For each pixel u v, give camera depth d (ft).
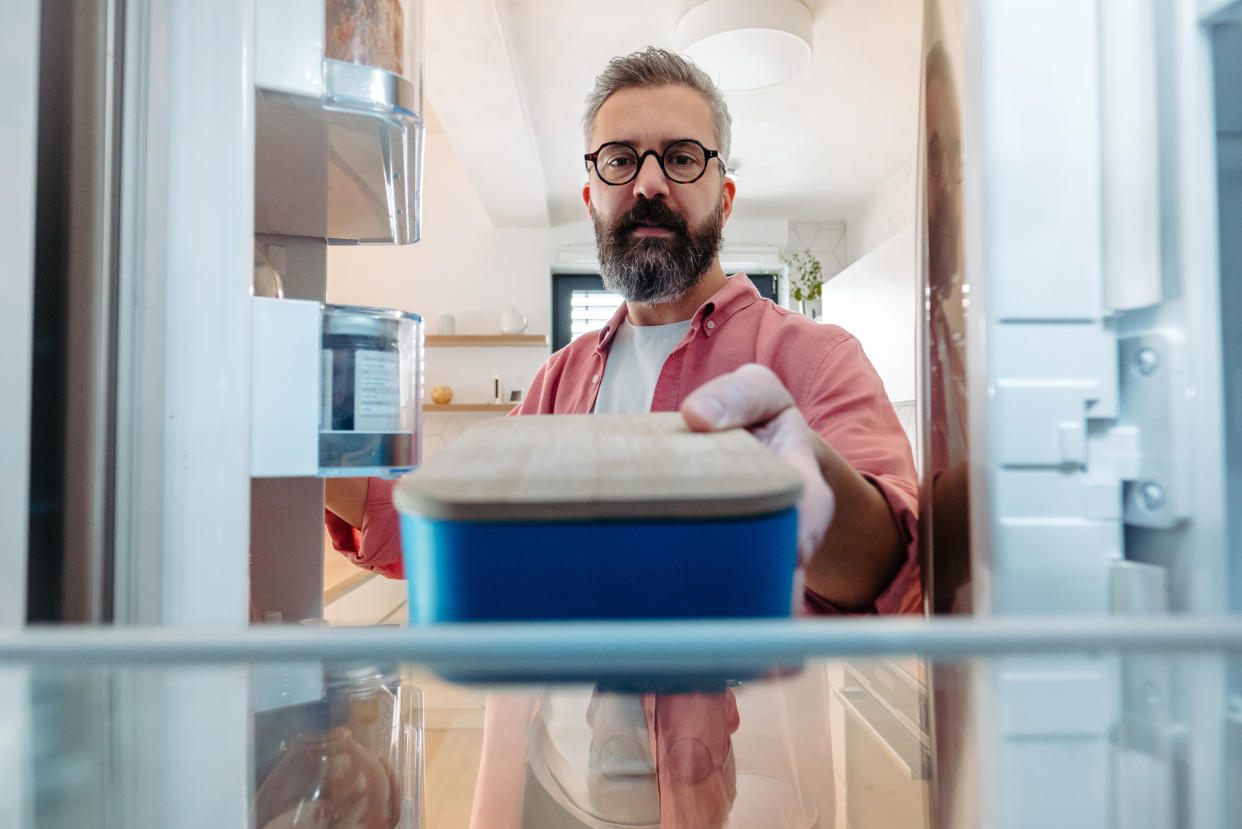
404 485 0.61
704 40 6.22
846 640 0.46
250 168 1.20
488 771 1.04
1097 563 0.97
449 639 0.45
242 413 1.20
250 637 0.46
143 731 0.53
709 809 0.93
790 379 2.56
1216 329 0.92
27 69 1.07
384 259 11.76
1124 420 0.99
